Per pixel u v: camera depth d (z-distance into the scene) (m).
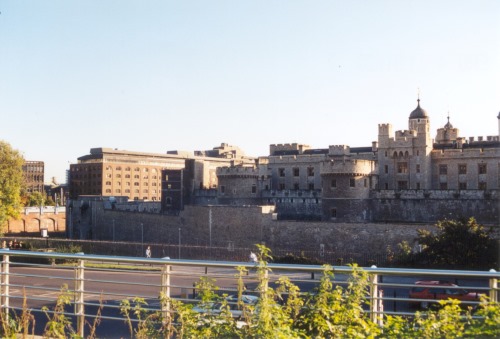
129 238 90.12
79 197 109.06
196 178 109.81
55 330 12.84
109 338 17.59
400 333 11.76
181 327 12.40
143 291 34.94
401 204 75.12
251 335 11.87
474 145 88.19
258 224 72.25
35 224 120.50
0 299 15.31
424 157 83.56
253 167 88.38
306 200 84.19
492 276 11.12
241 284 12.49
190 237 79.50
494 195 68.69
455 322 11.70
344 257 64.62
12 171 85.81
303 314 12.83
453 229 54.59
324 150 99.12
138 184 179.75
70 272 44.28
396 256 60.50
